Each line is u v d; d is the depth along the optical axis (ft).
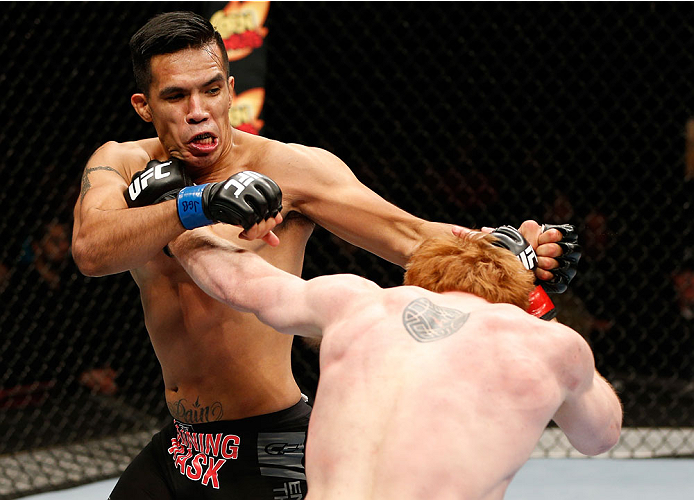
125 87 17.79
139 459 6.47
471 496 4.10
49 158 17.44
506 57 19.19
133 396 17.07
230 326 6.02
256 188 5.03
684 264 17.52
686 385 16.63
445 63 19.38
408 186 17.98
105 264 5.34
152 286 6.17
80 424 15.47
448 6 19.15
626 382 17.15
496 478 4.18
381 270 16.29
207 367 6.11
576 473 12.91
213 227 6.01
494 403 4.24
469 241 5.16
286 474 6.07
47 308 16.35
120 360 17.21
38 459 13.82
